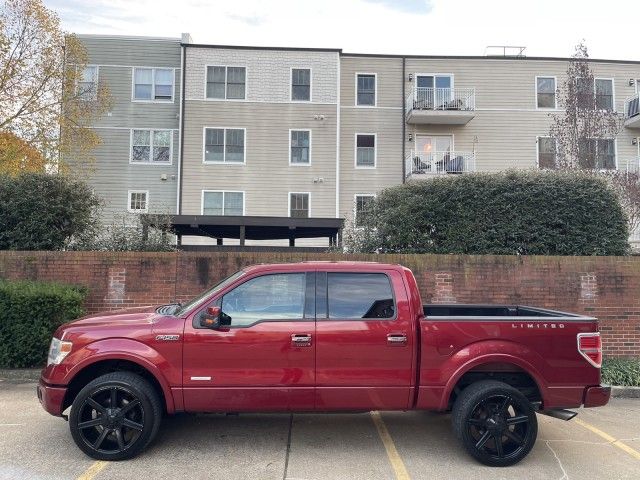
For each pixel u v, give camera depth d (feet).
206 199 73.20
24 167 55.16
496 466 14.74
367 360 14.96
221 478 13.60
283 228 53.42
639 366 25.13
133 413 14.87
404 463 14.85
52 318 24.86
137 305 28.48
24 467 14.12
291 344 14.83
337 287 15.55
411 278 15.74
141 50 75.31
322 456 15.26
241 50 74.95
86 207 32.78
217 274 28.84
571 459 15.48
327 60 75.97
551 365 15.24
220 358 14.76
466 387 15.40
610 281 28.58
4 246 30.66
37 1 55.06
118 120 74.33
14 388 22.66
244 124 74.33
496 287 28.66
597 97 66.59
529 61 78.95
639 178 62.90
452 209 31.07
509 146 78.02
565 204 30.58
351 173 77.10
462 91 78.18
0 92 54.65
